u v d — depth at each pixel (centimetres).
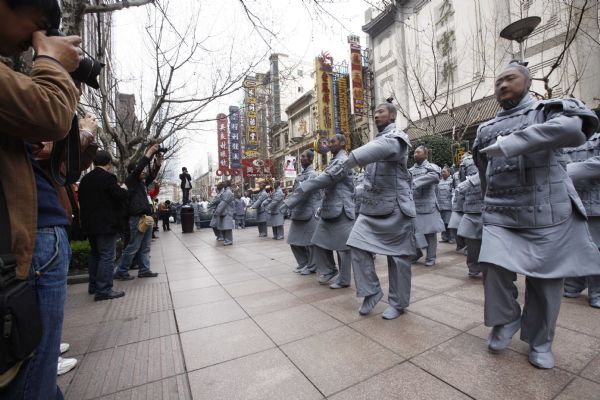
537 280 212
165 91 677
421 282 433
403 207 306
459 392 192
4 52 120
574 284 348
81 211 421
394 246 312
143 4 461
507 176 224
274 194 1026
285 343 271
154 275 564
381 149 292
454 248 695
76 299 440
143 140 715
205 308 376
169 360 253
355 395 196
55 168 133
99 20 606
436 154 1142
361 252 319
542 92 1091
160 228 2055
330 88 2080
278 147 3734
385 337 271
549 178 211
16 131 104
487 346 245
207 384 216
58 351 128
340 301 374
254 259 691
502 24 1191
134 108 1188
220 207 952
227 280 511
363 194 330
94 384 223
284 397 198
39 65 110
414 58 1587
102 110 681
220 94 693
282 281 486
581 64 989
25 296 100
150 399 204
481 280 430
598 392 184
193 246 985
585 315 296
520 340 254
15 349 94
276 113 3578
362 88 1867
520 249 214
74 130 136
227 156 3209
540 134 188
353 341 268
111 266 439
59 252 127
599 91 952
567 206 208
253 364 240
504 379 202
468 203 435
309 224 516
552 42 1068
